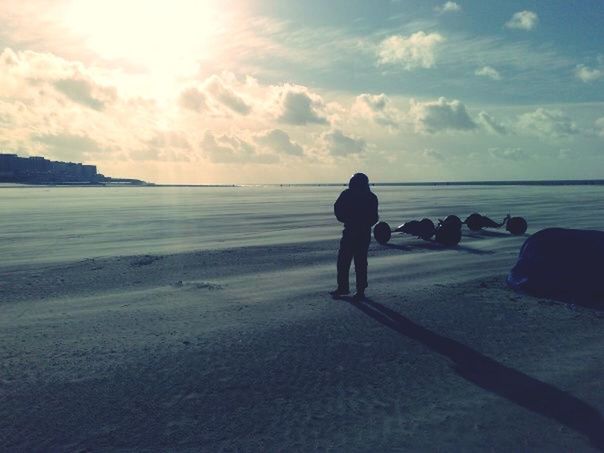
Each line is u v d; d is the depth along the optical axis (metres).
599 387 4.74
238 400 4.54
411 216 29.70
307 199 66.62
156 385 4.88
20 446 3.76
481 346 5.98
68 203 53.31
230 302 8.29
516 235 19.25
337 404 4.44
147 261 12.59
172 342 6.18
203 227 23.23
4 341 6.27
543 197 64.50
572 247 8.80
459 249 15.10
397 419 4.14
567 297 8.34
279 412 4.29
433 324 6.91
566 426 3.99
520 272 9.12
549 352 5.75
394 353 5.75
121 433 3.95
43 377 5.09
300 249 14.88
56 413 4.29
